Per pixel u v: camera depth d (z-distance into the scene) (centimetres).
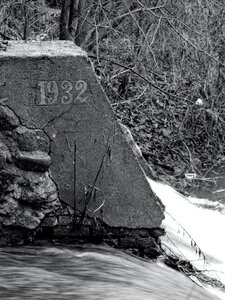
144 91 1421
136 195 630
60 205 621
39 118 608
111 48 1361
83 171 621
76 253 602
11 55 596
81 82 606
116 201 629
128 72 1377
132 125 1519
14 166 609
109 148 619
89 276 542
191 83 1516
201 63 1476
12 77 598
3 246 611
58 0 1553
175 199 1016
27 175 610
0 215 609
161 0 1379
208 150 1600
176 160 1504
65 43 677
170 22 1312
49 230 625
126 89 1443
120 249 636
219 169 1546
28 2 1358
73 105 609
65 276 536
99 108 613
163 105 1573
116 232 634
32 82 600
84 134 615
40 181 611
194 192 1352
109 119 616
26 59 596
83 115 612
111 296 497
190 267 680
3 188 607
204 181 1407
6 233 614
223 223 982
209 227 933
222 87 1537
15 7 1304
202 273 703
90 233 630
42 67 599
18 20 1326
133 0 1307
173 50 1460
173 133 1550
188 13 1408
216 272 740
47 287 503
